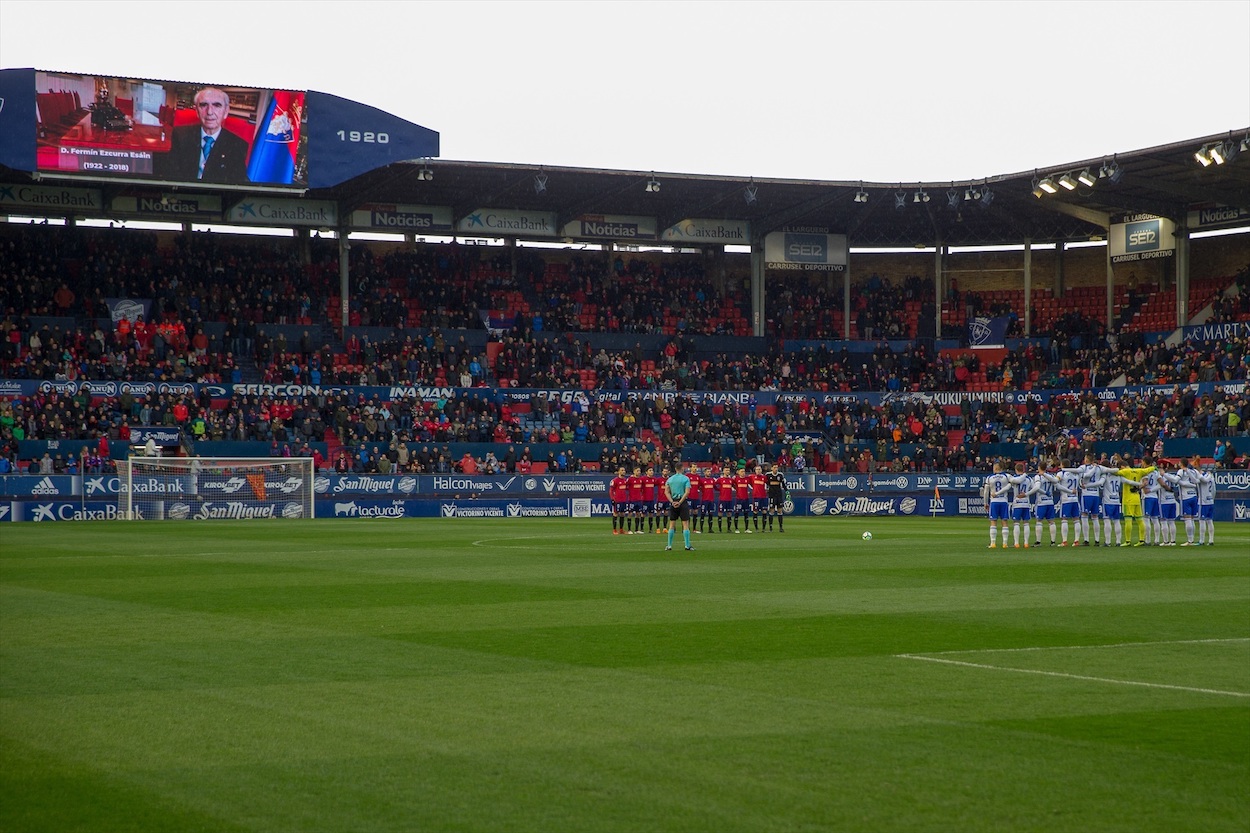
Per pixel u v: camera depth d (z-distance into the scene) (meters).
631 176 61.22
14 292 60.84
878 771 9.06
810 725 10.55
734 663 13.70
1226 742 9.91
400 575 24.67
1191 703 11.43
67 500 51.47
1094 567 26.61
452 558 29.36
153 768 9.24
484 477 57.59
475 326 67.69
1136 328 69.50
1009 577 24.14
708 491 42.25
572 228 68.12
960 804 8.26
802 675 12.93
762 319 70.38
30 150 52.16
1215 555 30.62
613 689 12.17
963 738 10.05
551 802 8.34
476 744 9.91
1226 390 59.75
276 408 58.81
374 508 55.72
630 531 42.81
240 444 55.97
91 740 10.11
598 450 61.31
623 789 8.62
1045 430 63.44
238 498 53.47
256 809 8.23
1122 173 58.91
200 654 14.45
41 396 55.59
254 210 62.72
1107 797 8.41
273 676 12.97
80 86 52.91
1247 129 51.12
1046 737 10.10
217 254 66.94
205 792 8.62
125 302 61.75
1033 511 34.03
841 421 65.19
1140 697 11.71
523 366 64.75
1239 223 63.59
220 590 21.75
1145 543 35.84
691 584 22.72
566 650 14.66
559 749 9.74
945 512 61.50
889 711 11.09
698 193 65.25
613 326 70.19
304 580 23.61
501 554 30.78
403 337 65.19
